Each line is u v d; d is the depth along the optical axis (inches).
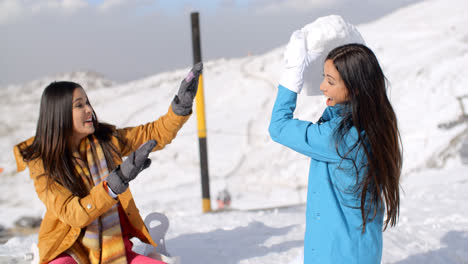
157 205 853.2
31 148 95.0
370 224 85.0
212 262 148.2
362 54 84.1
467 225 208.7
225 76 2293.3
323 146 85.0
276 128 91.0
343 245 83.6
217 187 1116.5
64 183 93.0
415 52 1663.4
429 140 1051.9
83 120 97.4
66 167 94.3
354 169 83.4
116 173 86.1
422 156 1008.2
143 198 1045.2
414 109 1222.9
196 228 211.5
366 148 81.7
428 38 1942.7
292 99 92.3
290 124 89.2
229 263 146.7
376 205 85.5
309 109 988.6
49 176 92.0
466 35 1752.0
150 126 111.3
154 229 117.0
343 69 83.9
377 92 84.0
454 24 2169.0
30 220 539.2
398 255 158.9
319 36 92.4
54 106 94.6
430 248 168.9
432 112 1173.1
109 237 98.7
